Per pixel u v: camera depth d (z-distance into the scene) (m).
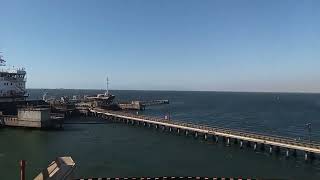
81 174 58.91
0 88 121.69
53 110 140.62
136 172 60.91
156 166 65.38
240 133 87.06
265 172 62.78
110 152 76.69
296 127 132.00
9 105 120.31
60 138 93.12
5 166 63.09
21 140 88.62
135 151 78.38
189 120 154.25
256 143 81.38
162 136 100.62
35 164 64.81
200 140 94.31
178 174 60.22
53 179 36.22
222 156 74.81
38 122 105.62
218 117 169.38
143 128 117.50
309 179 59.19
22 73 130.12
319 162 70.50
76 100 194.88
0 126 109.00
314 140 100.19
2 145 81.56
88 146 83.00
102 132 106.88
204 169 63.94
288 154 74.44
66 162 43.28
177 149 81.75
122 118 135.50
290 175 61.34
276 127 131.62
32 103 134.12
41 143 85.12
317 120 158.38
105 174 59.22
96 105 170.88
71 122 130.88
